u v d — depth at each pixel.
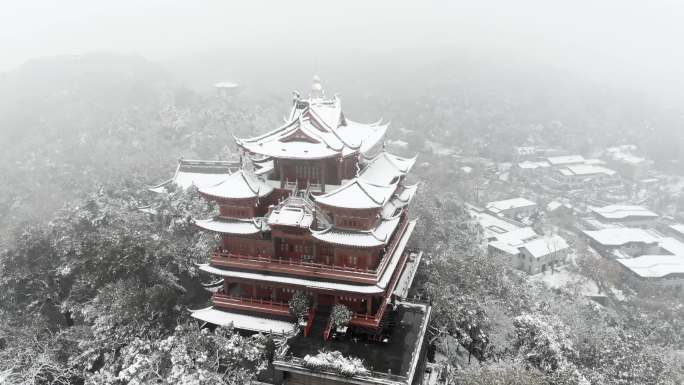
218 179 95.31
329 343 52.59
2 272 68.19
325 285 53.50
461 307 62.44
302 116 59.59
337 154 54.47
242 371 48.75
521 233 132.25
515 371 49.81
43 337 59.62
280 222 53.41
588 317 83.12
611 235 141.88
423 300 62.22
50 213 114.75
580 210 167.12
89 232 75.75
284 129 61.03
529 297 80.50
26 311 66.75
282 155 55.38
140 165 131.12
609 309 102.50
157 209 83.81
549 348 56.06
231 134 157.00
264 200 59.47
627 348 60.22
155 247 65.75
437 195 131.88
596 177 191.75
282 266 55.44
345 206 51.12
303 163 58.47
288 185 59.31
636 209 162.62
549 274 120.94
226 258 57.34
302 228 53.78
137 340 52.12
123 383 50.25
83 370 56.47
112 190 90.12
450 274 70.62
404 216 70.69
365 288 52.34
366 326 54.00
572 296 98.88
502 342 65.12
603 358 60.25
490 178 181.50
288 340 52.91
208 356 50.16
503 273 86.19
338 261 54.75
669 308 103.75
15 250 68.69
